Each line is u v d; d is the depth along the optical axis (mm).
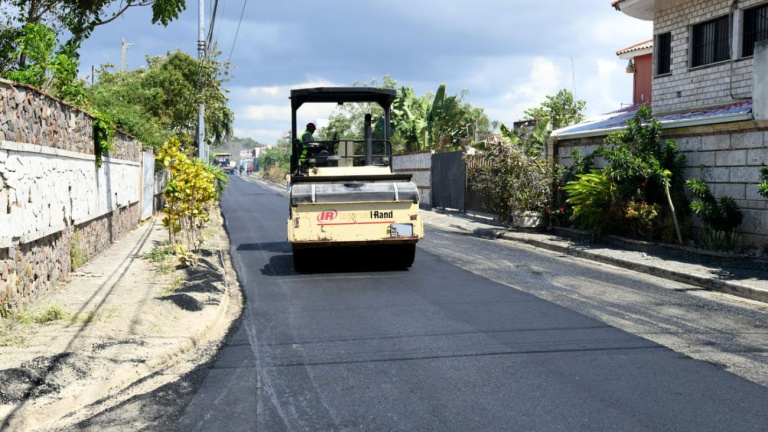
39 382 5418
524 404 5293
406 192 11641
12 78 12117
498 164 19000
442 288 10406
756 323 8070
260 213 27453
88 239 12695
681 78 17609
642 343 7113
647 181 14102
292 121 13266
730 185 12648
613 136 15000
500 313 8602
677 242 13531
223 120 41000
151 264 12266
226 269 12844
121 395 5590
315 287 10703
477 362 6438
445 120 36812
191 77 37094
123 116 21594
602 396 5469
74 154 11164
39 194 9047
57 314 7746
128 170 18328
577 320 8195
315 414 5137
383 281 11117
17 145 8031
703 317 8383
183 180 13938
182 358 6699
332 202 11453
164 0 16672
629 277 11477
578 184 15977
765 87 11398
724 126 12625
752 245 12164
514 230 18766
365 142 13109
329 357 6691
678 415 5043
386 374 6105
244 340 7434
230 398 5512
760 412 5105
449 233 19312
